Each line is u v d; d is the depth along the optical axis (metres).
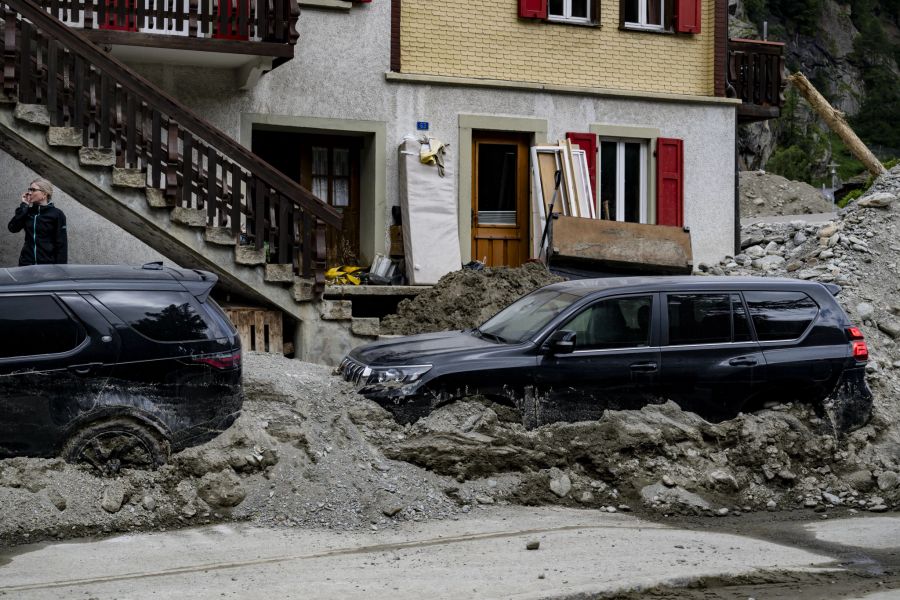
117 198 17.34
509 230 24.67
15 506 11.07
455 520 12.26
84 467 11.67
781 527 12.65
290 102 22.48
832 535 12.22
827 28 152.75
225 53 20.19
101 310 11.91
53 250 16.14
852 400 14.59
